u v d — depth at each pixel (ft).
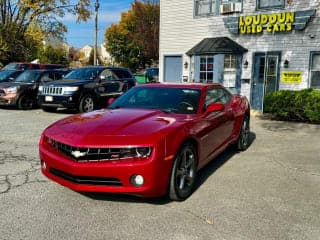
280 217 13.33
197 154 16.06
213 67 48.06
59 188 15.98
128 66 162.20
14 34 97.25
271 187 16.63
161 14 54.54
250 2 45.88
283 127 33.55
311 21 41.27
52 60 178.09
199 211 13.80
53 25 104.73
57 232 12.00
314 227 12.56
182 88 19.07
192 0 51.08
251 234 11.98
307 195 15.66
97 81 43.14
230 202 14.74
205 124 16.78
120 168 13.08
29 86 45.96
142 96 18.90
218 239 11.62
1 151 22.76
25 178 17.35
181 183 14.73
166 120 15.25
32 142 25.46
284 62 43.65
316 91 35.91
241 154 23.04
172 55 54.03
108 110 17.65
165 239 11.61
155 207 14.12
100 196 15.10
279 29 43.32
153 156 13.14
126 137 13.43
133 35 163.73
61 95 40.34
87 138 13.64
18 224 12.53
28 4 95.14
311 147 25.04
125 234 11.93
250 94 46.75
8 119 36.99
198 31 51.03
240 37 47.09
